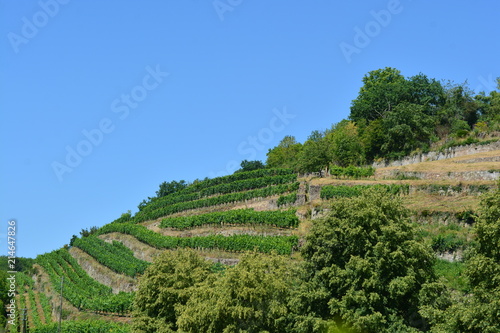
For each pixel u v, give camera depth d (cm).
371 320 4006
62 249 12194
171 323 5162
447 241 5512
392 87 11081
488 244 3884
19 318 8525
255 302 4400
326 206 7400
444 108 10725
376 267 4231
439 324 3788
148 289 5391
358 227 4375
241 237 7575
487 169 7081
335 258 4528
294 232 7331
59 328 6644
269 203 8856
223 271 6412
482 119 10544
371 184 7650
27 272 12356
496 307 3484
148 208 12306
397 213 4575
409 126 9550
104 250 10169
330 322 4194
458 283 4947
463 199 6469
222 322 4441
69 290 8588
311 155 9012
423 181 7250
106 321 7075
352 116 11575
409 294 4278
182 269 5341
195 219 9125
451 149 8806
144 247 9394
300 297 4344
